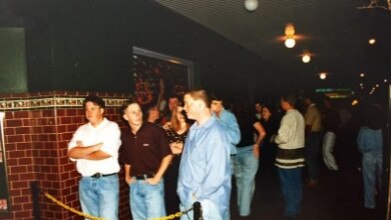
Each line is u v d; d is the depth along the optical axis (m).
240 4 5.88
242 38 8.91
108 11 4.95
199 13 6.37
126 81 5.56
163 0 5.53
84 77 4.62
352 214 5.78
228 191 2.99
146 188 3.97
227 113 4.72
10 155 4.41
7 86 4.38
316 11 6.44
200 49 7.90
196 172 2.97
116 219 4.12
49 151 4.30
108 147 3.98
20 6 3.79
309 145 7.95
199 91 3.04
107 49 5.10
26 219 4.49
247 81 12.23
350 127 11.20
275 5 6.06
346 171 9.54
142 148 3.93
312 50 11.29
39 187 4.41
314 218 5.63
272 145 8.27
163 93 7.07
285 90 17.81
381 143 5.73
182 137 4.76
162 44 6.54
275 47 10.45
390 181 3.75
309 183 7.98
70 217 4.39
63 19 4.23
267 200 6.77
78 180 4.54
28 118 4.40
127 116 3.96
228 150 2.95
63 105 4.29
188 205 3.01
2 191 4.43
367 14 6.68
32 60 4.32
